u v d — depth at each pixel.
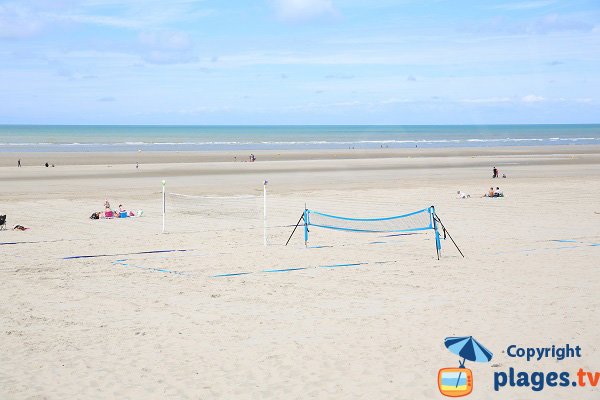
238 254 18.20
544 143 132.12
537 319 10.98
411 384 8.18
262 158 75.88
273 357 9.27
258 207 30.61
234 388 8.12
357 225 24.41
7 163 64.25
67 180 46.00
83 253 18.50
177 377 8.54
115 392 8.05
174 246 19.69
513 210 28.53
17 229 23.42
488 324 10.73
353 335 10.25
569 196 34.22
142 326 11.00
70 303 12.66
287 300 12.75
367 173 53.28
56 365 9.07
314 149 101.44
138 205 31.53
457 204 31.09
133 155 80.19
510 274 14.96
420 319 11.11
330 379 8.39
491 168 58.94
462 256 17.47
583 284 13.74
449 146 115.44
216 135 184.75
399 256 17.66
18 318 11.58
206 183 44.03
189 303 12.59
